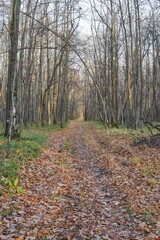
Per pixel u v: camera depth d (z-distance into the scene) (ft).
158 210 26.30
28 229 22.06
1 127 92.43
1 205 25.12
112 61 110.52
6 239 19.74
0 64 152.56
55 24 103.71
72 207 28.27
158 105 158.51
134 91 99.14
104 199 31.22
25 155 43.68
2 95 124.06
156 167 42.22
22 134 65.26
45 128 106.01
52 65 148.87
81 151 64.03
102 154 57.11
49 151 54.75
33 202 28.02
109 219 25.55
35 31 92.63
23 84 87.35
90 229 23.24
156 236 21.26
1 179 30.37
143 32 117.50
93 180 39.40
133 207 27.43
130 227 23.56
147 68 159.94
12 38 51.85
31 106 151.12
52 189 33.09
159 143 59.77
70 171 43.60
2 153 41.60
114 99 111.55
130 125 111.34
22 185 31.65
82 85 257.96
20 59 72.08
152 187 33.24
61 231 22.56
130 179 37.68
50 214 25.94
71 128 137.90
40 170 39.50
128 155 53.11
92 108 241.14
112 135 84.12
